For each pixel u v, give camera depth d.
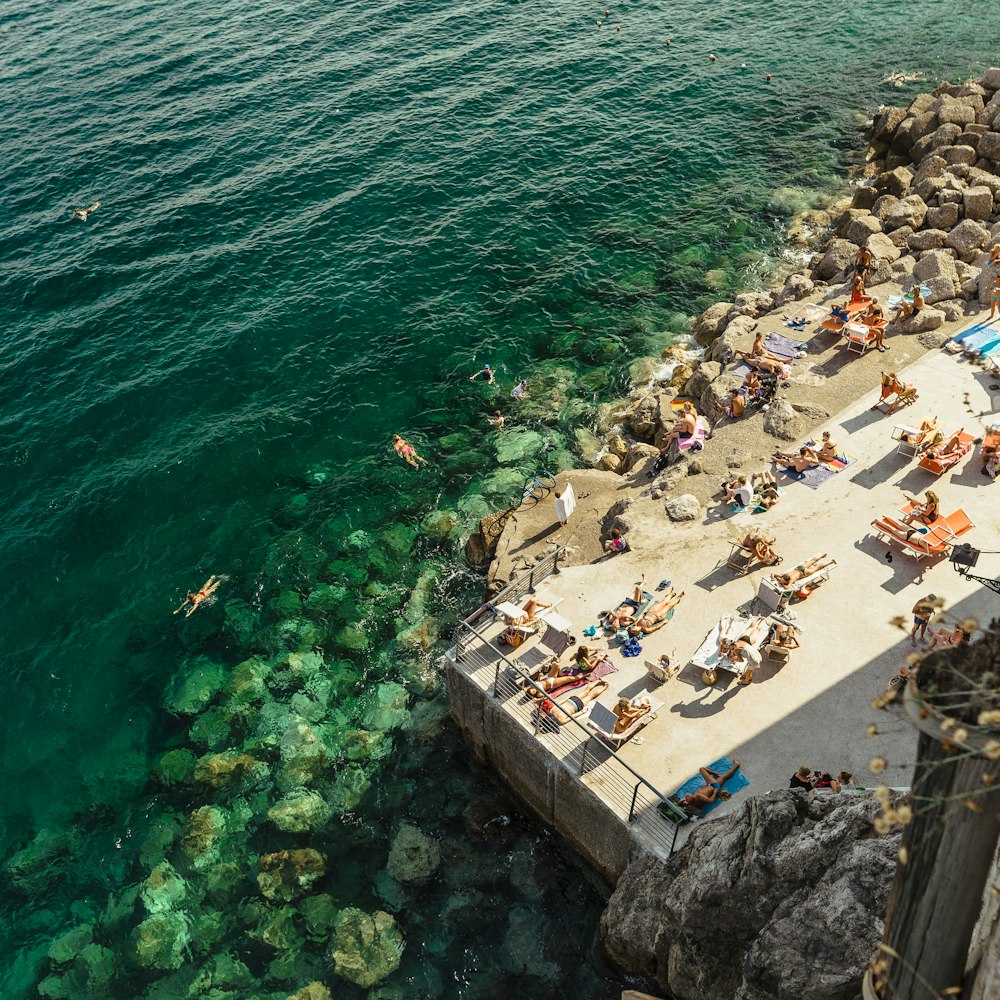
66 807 25.30
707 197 47.62
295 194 48.81
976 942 10.56
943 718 7.91
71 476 34.88
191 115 56.09
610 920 19.77
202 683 27.98
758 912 16.11
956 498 26.22
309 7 69.19
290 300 42.19
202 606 30.34
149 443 36.06
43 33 69.12
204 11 70.31
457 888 22.42
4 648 29.45
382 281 43.06
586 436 34.47
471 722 24.12
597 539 27.81
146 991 21.44
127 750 26.50
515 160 50.66
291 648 28.72
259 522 32.94
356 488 33.84
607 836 20.53
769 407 30.27
